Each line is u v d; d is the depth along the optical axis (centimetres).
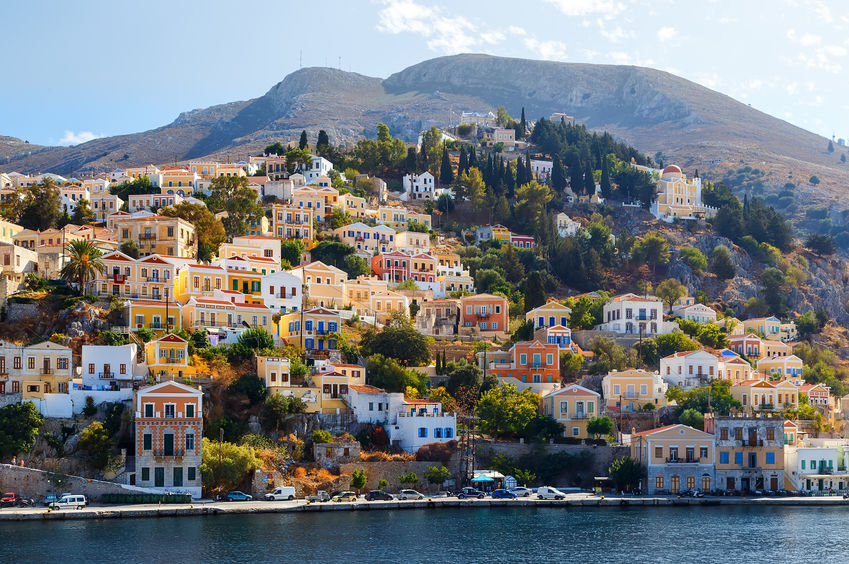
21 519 18012
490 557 16662
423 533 18038
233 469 19775
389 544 17212
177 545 16700
